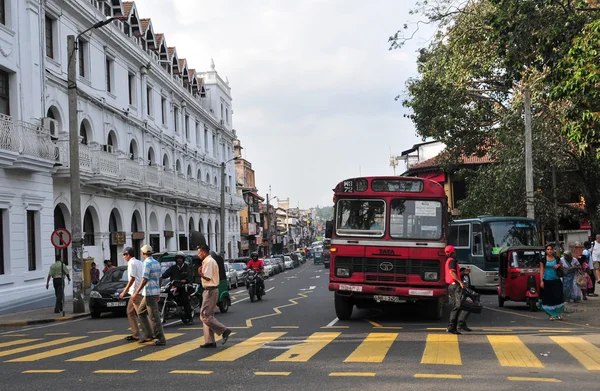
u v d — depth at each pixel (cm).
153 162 3994
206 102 5956
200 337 1252
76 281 1981
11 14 2253
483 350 993
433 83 3014
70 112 2014
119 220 3328
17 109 2272
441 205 1401
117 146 3319
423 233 1390
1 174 2123
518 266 1750
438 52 2664
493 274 2344
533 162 2714
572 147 2688
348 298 1474
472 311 1213
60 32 2675
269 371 841
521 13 1505
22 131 2186
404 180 1416
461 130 3319
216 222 5700
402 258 1383
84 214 2862
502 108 3055
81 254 2000
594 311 1625
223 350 1049
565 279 1794
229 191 6397
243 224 8612
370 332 1249
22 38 2325
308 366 872
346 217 1433
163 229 4075
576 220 3434
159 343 1137
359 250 1404
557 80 1481
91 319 1834
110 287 1894
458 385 725
